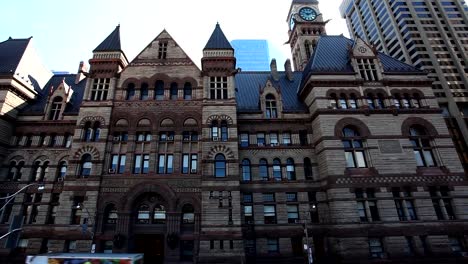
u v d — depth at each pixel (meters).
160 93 36.78
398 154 34.34
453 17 105.44
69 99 40.97
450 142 35.59
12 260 31.62
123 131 34.12
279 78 47.97
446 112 88.81
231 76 36.84
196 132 34.62
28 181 36.00
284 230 33.78
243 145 37.97
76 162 32.28
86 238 29.47
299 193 35.41
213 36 39.84
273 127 38.56
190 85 37.12
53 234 29.84
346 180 32.72
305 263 32.19
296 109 39.94
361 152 34.88
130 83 36.69
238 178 31.72
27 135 38.25
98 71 36.84
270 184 35.81
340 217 31.23
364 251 29.92
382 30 116.31
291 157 37.19
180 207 30.83
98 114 34.50
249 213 34.69
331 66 39.50
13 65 39.31
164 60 37.91
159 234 30.47
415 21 104.00
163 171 32.56
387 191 32.53
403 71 39.31
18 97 39.09
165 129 34.12
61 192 34.28
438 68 94.88
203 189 31.14
